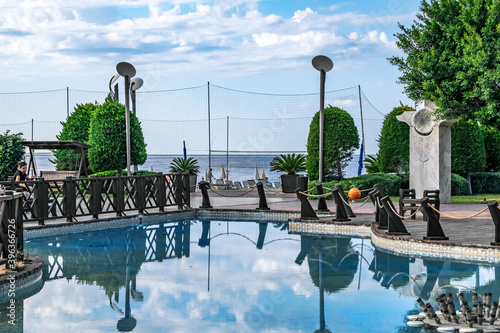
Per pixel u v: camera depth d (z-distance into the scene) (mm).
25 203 11883
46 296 6918
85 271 8422
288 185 21719
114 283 7629
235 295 6945
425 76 16891
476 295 5992
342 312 6191
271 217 15133
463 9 15984
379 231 11039
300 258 9508
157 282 7680
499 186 21344
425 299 6773
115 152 20062
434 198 12641
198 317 5984
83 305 6484
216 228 13422
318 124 19469
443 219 12852
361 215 13852
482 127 22500
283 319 5930
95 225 13078
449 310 5809
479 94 15203
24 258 8320
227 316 6012
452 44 16344
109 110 20281
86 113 22453
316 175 19641
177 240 11492
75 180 12742
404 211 12961
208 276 8062
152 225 13898
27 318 5953
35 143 15375
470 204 16375
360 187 18453
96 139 20062
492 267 8625
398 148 19703
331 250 10320
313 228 12836
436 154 16641
